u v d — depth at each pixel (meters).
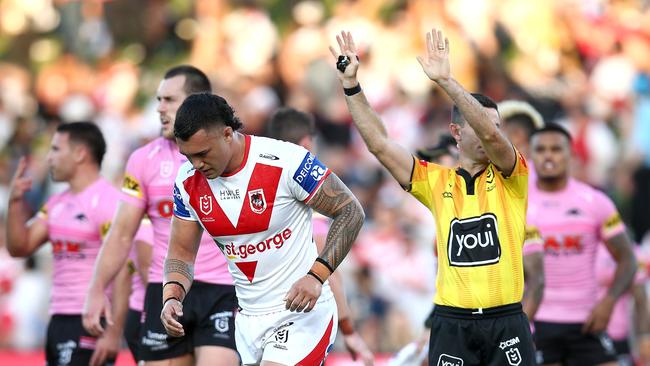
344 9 54.16
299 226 19.80
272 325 19.91
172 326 19.41
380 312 42.25
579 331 29.92
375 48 52.66
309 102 51.62
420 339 26.58
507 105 31.06
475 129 20.05
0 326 42.50
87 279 27.25
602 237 29.86
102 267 23.95
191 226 19.97
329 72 52.16
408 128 49.72
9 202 27.62
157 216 24.14
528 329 20.78
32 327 42.56
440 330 21.06
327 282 20.61
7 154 54.25
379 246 43.00
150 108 52.22
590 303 30.03
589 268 30.05
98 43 58.16
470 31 52.91
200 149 18.45
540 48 53.91
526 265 26.75
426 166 21.38
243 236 19.52
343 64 20.59
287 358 19.72
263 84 52.84
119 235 24.11
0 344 42.44
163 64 56.19
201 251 23.78
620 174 48.78
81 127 27.55
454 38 52.69
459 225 20.88
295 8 54.88
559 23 54.38
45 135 54.84
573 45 54.12
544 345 30.14
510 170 20.61
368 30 53.06
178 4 57.34
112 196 27.28
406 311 42.16
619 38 54.16
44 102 56.66
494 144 20.17
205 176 19.08
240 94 51.16
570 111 51.00
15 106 56.91
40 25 59.47
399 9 53.84
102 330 23.80
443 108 50.44
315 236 24.58
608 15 54.59
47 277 42.94
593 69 53.34
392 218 43.69
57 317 27.39
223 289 23.78
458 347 20.86
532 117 30.95
